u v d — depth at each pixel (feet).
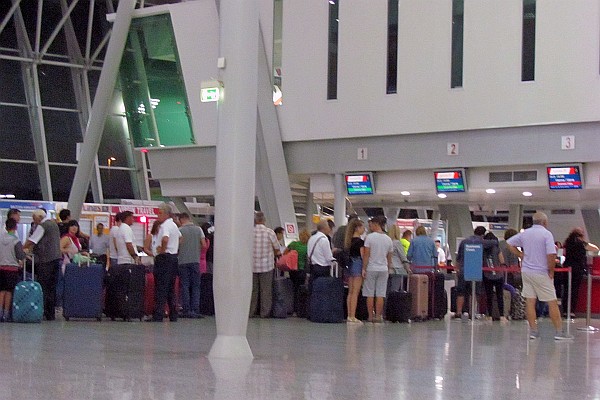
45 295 55.67
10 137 132.77
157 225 58.75
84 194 90.94
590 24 73.56
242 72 36.19
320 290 59.36
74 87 139.23
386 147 82.84
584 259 67.21
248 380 28.12
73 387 25.75
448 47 79.46
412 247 66.23
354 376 29.78
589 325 58.90
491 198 91.20
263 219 62.95
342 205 85.66
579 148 74.54
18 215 54.65
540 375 31.89
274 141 87.04
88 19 138.10
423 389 27.04
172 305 56.80
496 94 77.36
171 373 29.55
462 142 79.36
